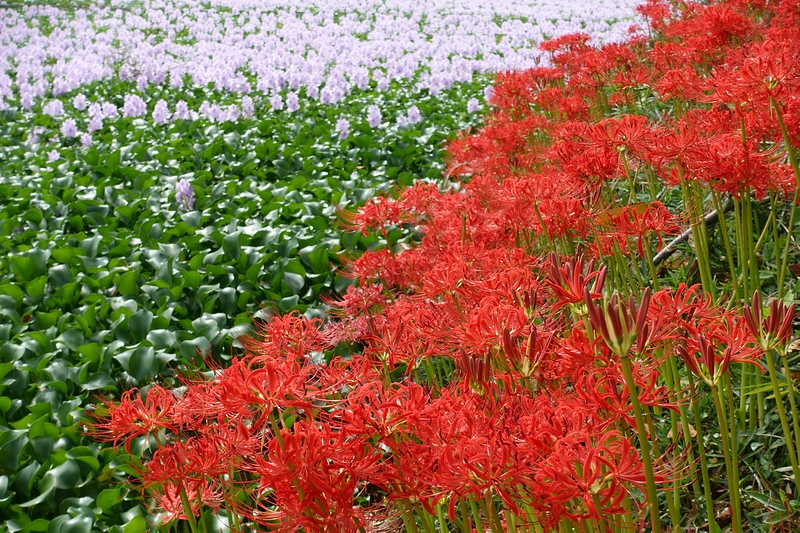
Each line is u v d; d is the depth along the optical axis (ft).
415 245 15.57
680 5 15.60
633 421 4.49
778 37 9.84
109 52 46.73
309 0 68.54
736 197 7.59
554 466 3.84
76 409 11.27
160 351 12.74
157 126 30.04
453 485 4.00
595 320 3.94
